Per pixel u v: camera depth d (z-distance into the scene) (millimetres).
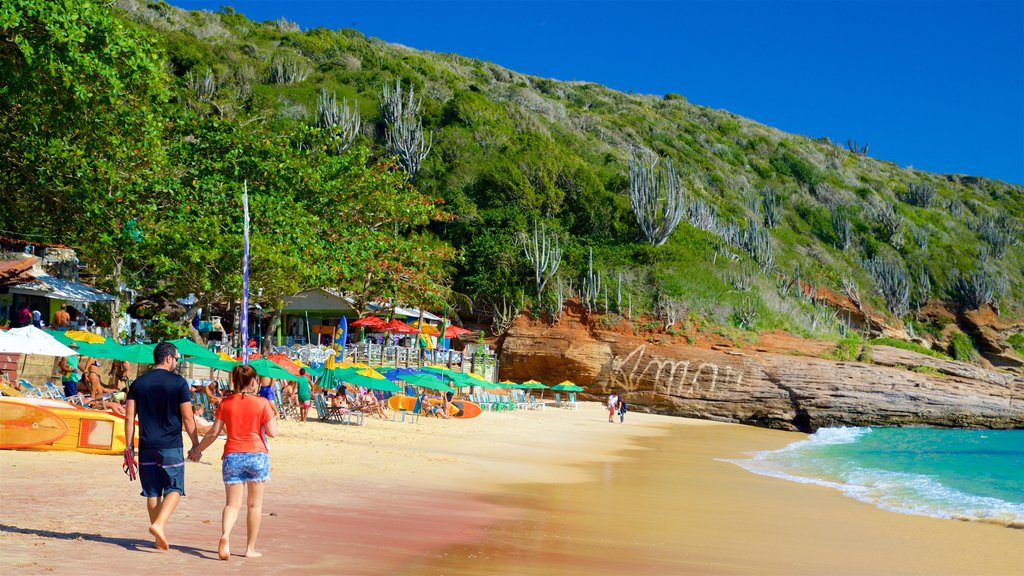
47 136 19766
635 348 45125
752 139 100938
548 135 74750
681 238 56375
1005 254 86875
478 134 66625
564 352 45312
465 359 41750
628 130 88750
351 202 33812
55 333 18375
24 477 9938
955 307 74938
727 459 23891
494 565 7266
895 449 30344
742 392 42000
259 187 29016
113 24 18234
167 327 24906
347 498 10875
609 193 59125
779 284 59156
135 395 6375
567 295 49156
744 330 47438
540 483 15117
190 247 22781
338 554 7020
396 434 22297
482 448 21141
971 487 18609
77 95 17406
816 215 82875
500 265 50500
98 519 7621
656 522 11367
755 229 64188
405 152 60938
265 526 8172
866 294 72375
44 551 5961
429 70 86938
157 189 22406
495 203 56344
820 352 45719
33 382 20391
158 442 6309
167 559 6074
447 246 45531
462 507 11109
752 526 11695
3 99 18844
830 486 17703
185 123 28531
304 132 33438
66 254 28062
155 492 6359
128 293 32250
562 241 54250
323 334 42875
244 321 15242
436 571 6734
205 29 83562
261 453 6492
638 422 37625
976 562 9820
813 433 39656
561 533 9633
